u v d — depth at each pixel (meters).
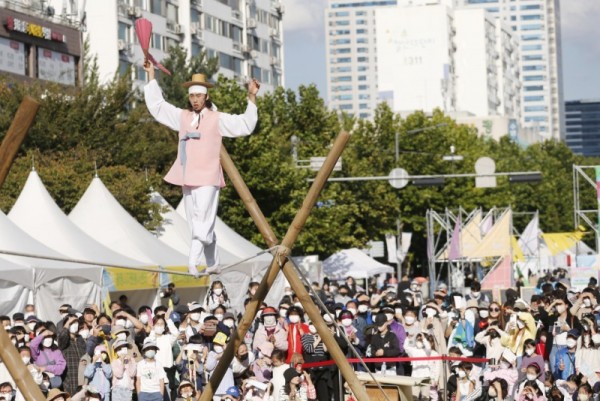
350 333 23.22
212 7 89.31
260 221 12.03
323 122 60.94
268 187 50.44
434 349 23.59
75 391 21.17
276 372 20.97
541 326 23.47
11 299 25.89
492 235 43.78
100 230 32.66
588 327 22.92
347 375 12.26
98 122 48.06
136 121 49.50
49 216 30.05
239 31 94.62
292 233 11.88
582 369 22.66
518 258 57.12
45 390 19.42
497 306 26.11
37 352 20.47
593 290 28.53
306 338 22.47
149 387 20.80
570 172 121.19
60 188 42.78
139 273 30.28
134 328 23.53
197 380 22.05
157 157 49.50
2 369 18.94
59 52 61.78
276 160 50.84
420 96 198.25
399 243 66.88
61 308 24.59
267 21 101.12
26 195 30.66
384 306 25.98
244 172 50.34
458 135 93.62
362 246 64.44
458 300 27.61
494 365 22.73
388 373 23.22
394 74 199.25
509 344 23.11
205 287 36.41
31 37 59.38
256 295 11.91
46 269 26.73
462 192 81.75
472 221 47.88
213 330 22.25
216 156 11.08
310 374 22.52
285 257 11.87
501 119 180.88
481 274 59.78
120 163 48.09
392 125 78.81
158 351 22.39
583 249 76.44
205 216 11.03
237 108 52.25
